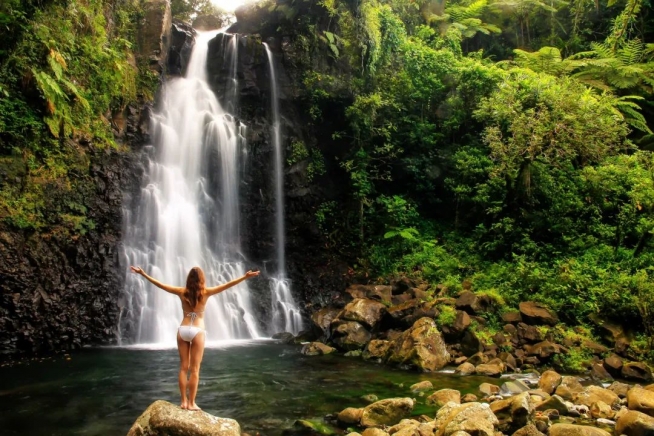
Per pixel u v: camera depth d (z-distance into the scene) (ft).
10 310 38.68
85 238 44.60
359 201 64.54
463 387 32.27
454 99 69.77
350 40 68.44
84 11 49.34
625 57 72.90
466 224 65.62
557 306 45.34
